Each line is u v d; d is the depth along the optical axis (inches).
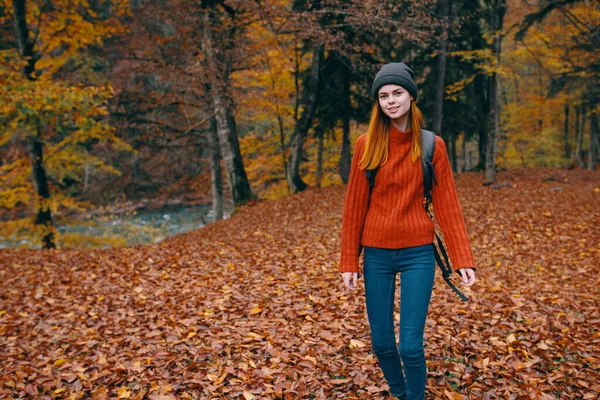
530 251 290.0
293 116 726.5
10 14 482.6
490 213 414.9
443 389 113.5
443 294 195.6
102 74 591.2
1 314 195.8
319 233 374.9
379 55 660.7
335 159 838.5
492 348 139.0
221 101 567.8
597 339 145.2
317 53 622.2
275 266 259.1
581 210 402.3
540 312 173.0
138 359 142.1
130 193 772.6
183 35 581.6
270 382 122.9
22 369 138.9
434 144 87.4
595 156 901.2
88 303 205.8
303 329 157.4
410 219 88.3
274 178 849.5
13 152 510.9
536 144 1046.4
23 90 332.5
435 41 596.7
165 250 327.0
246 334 155.4
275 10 454.9
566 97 860.0
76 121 366.3
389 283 92.0
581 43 607.5
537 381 118.0
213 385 122.3
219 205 689.6
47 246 505.0
